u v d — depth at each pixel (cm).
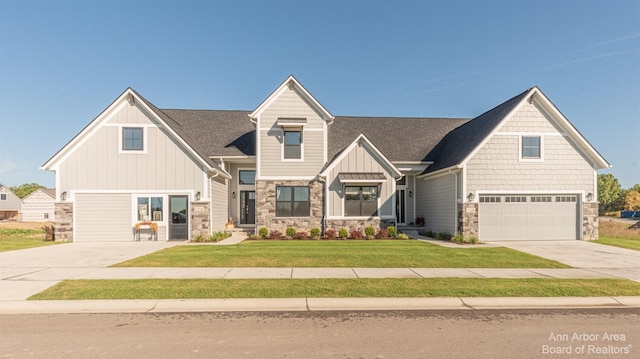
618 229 2784
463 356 488
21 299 734
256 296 761
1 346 520
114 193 1786
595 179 1891
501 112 1945
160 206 1803
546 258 1266
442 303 740
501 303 747
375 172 1973
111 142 1794
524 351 508
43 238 2052
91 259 1208
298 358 479
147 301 729
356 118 2602
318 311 692
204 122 2414
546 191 1859
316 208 2009
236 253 1316
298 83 2025
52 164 1761
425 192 2244
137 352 499
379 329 593
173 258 1209
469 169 1820
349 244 1602
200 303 722
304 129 2038
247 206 2330
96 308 707
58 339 546
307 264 1111
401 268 1060
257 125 2022
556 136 1877
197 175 1814
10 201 6856
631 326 617
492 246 1602
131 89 1775
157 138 1808
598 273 1015
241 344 528
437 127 2588
